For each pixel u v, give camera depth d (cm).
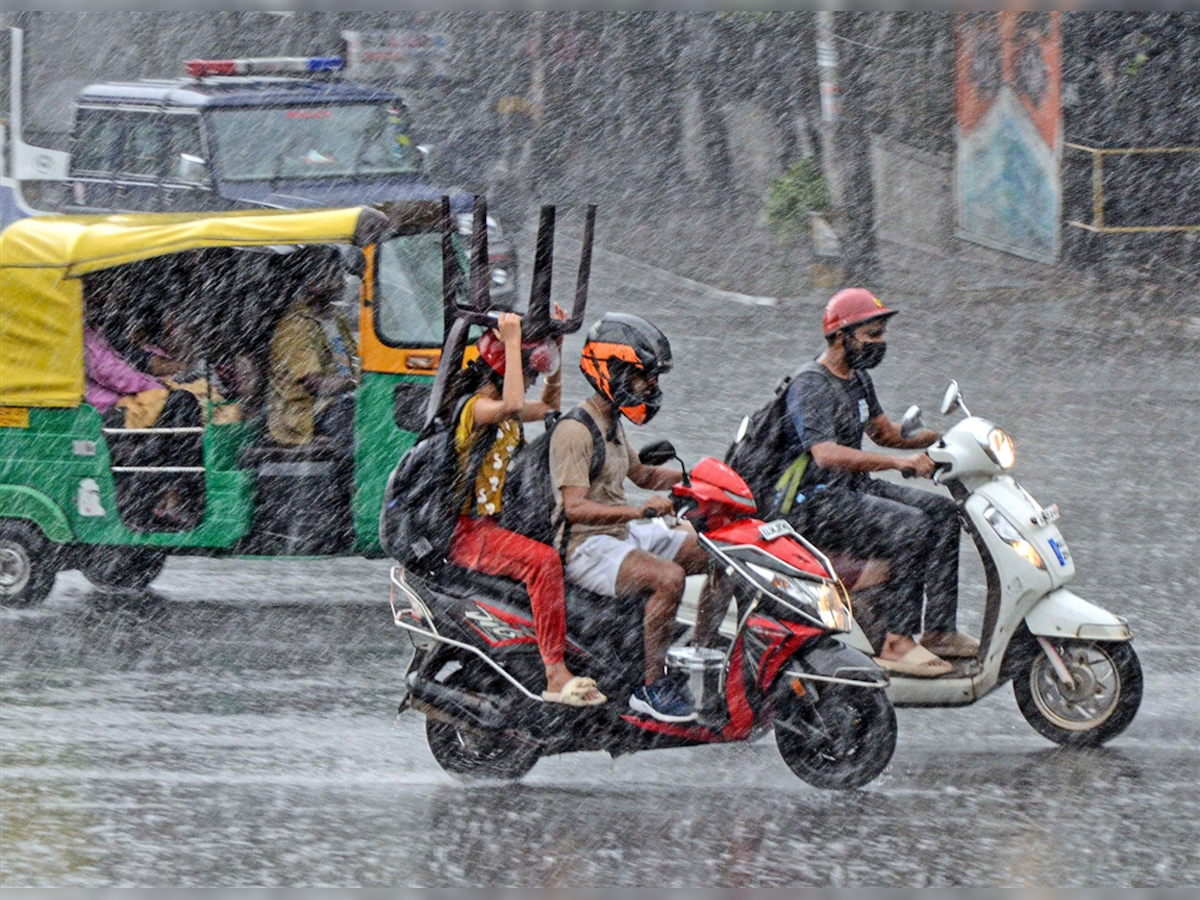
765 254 8600
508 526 2505
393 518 2503
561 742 2491
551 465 2445
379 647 3384
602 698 2450
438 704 2506
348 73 8619
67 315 3656
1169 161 8231
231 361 3722
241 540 3603
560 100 9962
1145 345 6619
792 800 2450
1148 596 3525
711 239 8994
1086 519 4178
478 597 2497
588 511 2414
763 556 2425
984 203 8369
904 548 2608
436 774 2628
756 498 2666
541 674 2484
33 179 6309
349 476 3634
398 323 3575
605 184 10031
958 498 2653
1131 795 2411
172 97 5891
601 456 2452
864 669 2405
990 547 2598
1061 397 5662
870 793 2466
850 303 2645
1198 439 5016
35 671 3225
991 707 2900
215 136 5781
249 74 6216
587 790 2545
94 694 3067
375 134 5956
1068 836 2256
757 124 10044
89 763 2677
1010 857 2188
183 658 3309
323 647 3388
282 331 3719
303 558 3650
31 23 6950
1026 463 4778
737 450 2688
